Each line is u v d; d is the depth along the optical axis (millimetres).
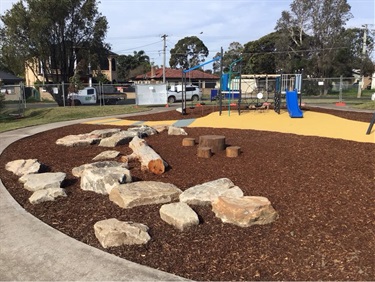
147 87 25656
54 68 30625
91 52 31422
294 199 4406
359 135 9227
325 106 21109
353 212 3971
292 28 50125
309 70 48156
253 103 19391
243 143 8234
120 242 3352
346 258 3016
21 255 3225
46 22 26734
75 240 3484
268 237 3445
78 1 28844
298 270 2867
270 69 58375
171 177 5539
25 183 5273
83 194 4910
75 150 8117
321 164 6004
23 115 20719
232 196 4199
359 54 50688
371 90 46688
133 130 9570
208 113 16219
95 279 2799
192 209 3980
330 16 46938
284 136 9281
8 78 43875
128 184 4750
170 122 13688
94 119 16391
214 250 3225
